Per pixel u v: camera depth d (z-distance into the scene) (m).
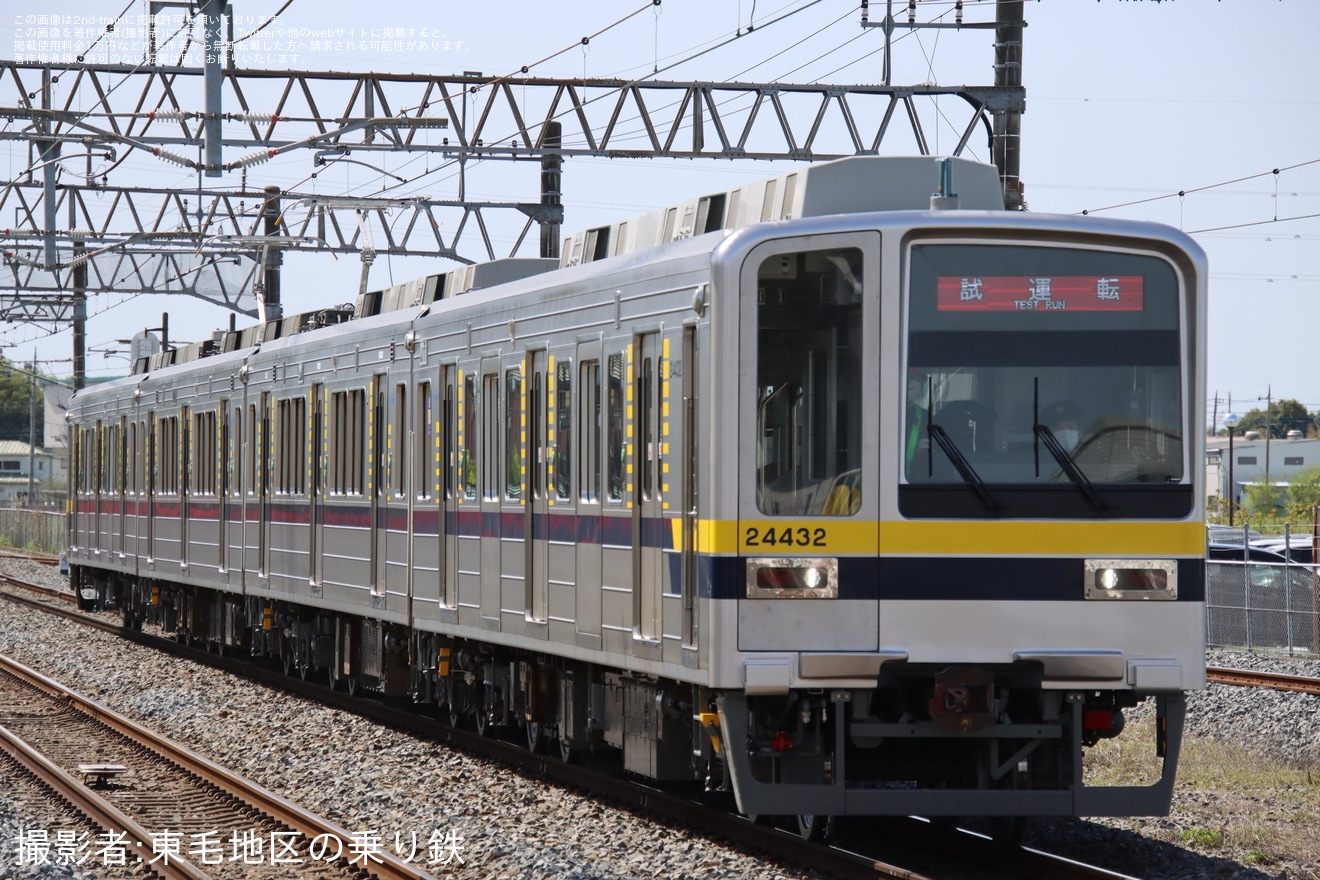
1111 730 35.00
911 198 36.62
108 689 72.00
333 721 59.19
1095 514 33.66
